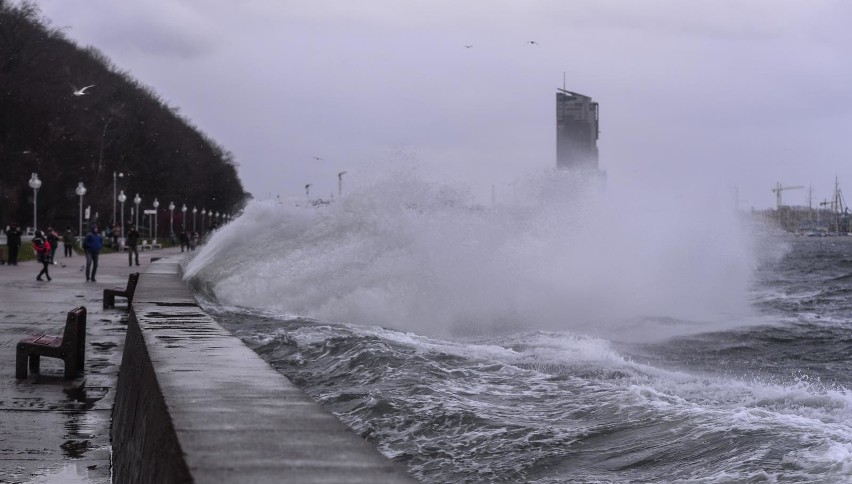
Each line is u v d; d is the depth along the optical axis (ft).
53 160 414.62
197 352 30.30
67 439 36.35
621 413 38.34
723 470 29.91
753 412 38.27
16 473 31.01
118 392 42.65
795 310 122.62
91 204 442.50
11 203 386.93
